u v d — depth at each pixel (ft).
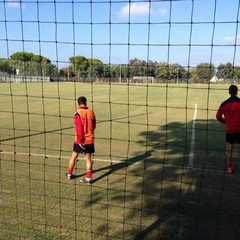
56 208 16.40
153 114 55.31
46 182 20.08
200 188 19.45
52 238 13.60
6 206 16.44
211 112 58.65
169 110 61.00
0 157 25.48
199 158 26.32
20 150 27.84
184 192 18.89
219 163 24.90
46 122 44.32
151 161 25.39
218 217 15.69
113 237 13.80
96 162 24.81
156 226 14.80
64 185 19.69
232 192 18.89
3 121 44.78
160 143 32.22
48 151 27.78
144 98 87.20
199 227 14.71
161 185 19.83
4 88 95.40
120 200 17.66
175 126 42.88
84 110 19.97
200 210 16.44
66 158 25.52
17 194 18.01
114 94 99.60
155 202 17.43
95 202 17.30
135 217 15.69
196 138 34.76
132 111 59.11
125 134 36.83
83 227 14.55
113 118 49.37
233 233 14.20
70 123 43.78
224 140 33.68
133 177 21.47
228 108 22.00
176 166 24.06
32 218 15.26
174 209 16.57
